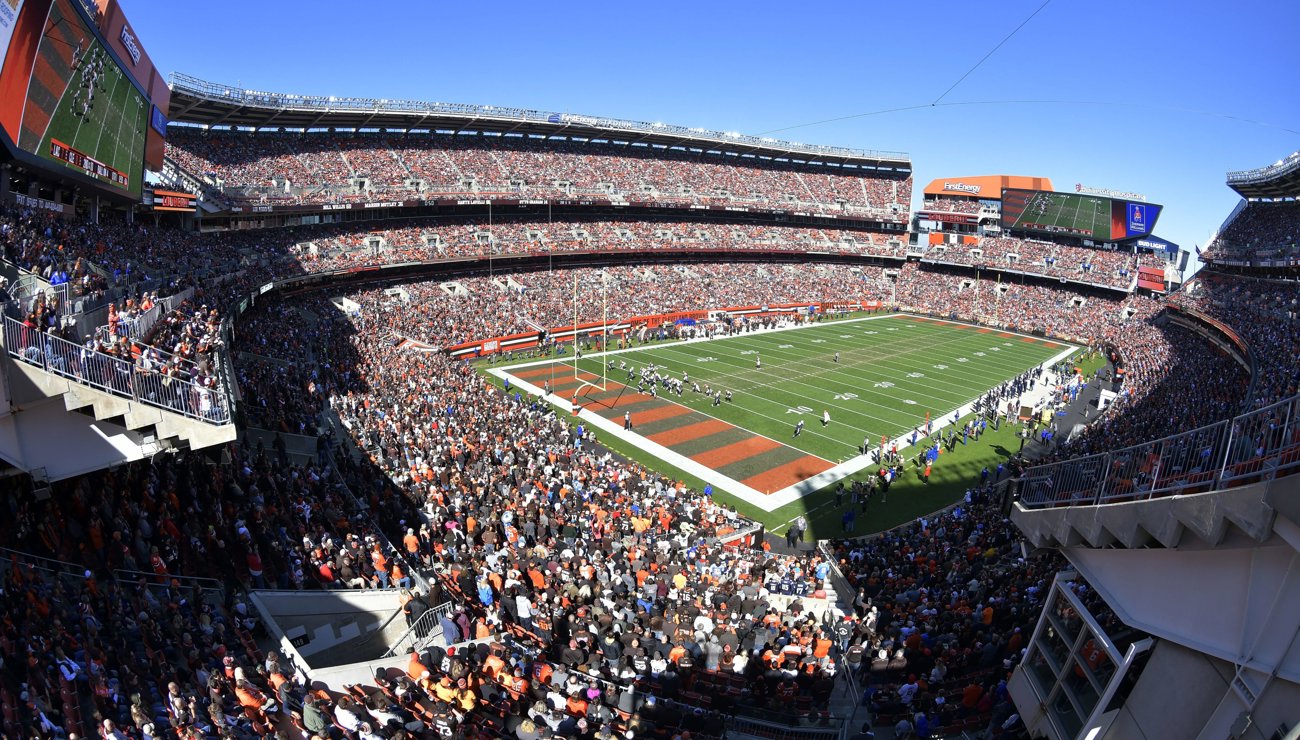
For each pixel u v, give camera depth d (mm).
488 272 68188
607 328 65000
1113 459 10344
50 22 23453
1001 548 22031
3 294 15164
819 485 32781
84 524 14500
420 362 42156
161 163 39000
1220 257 67438
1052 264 88938
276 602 14250
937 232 102125
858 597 19078
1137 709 8727
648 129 83312
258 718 10516
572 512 22312
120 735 9227
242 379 26828
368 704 11688
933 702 13445
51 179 27703
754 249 88500
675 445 37312
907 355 62969
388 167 65625
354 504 20453
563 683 12703
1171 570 8602
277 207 53031
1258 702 7102
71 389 13875
